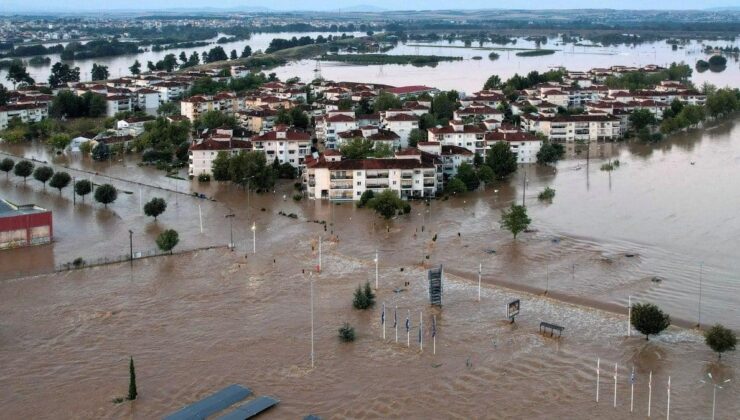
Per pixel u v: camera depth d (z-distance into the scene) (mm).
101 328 162250
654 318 152000
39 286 186000
